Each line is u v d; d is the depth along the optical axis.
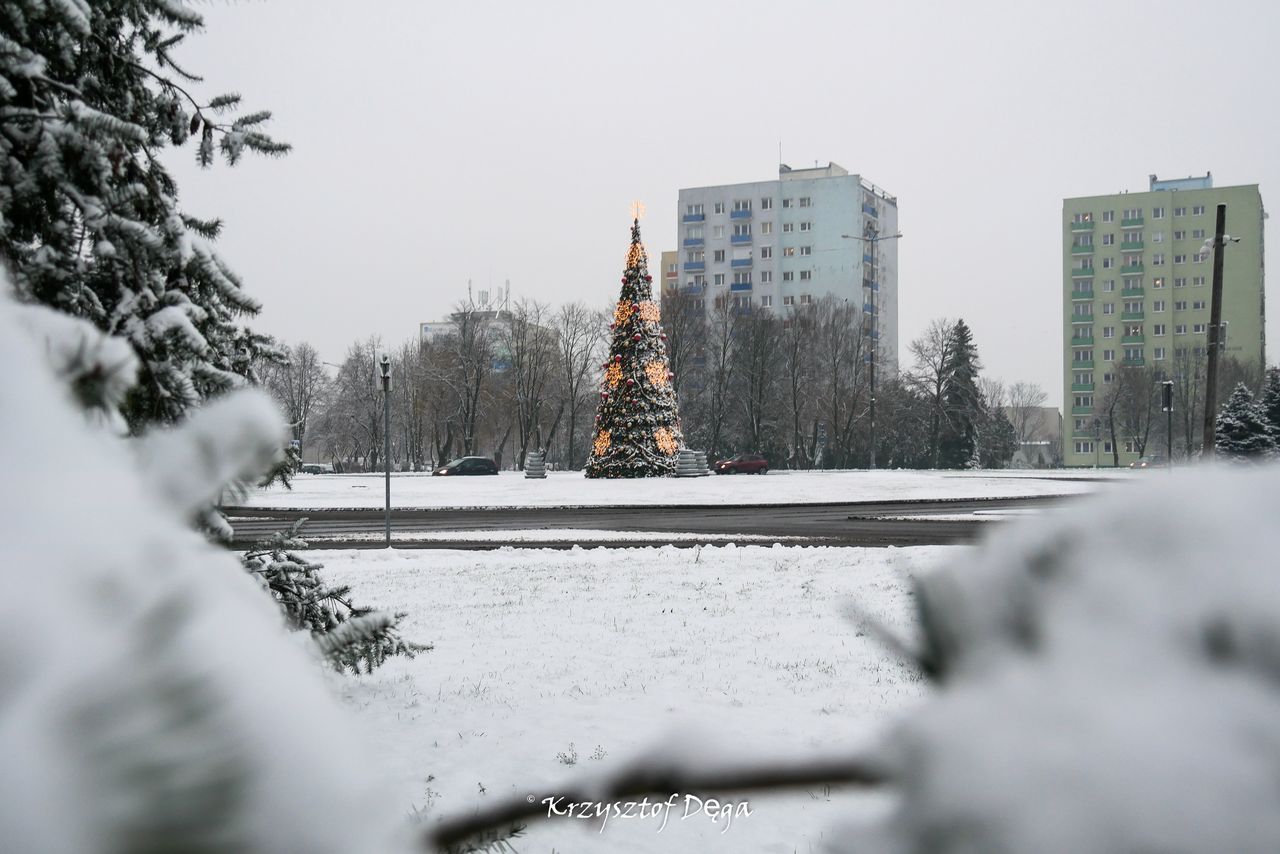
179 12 4.47
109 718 0.44
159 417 3.39
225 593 0.54
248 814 0.46
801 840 4.71
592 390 92.00
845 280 123.75
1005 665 0.74
